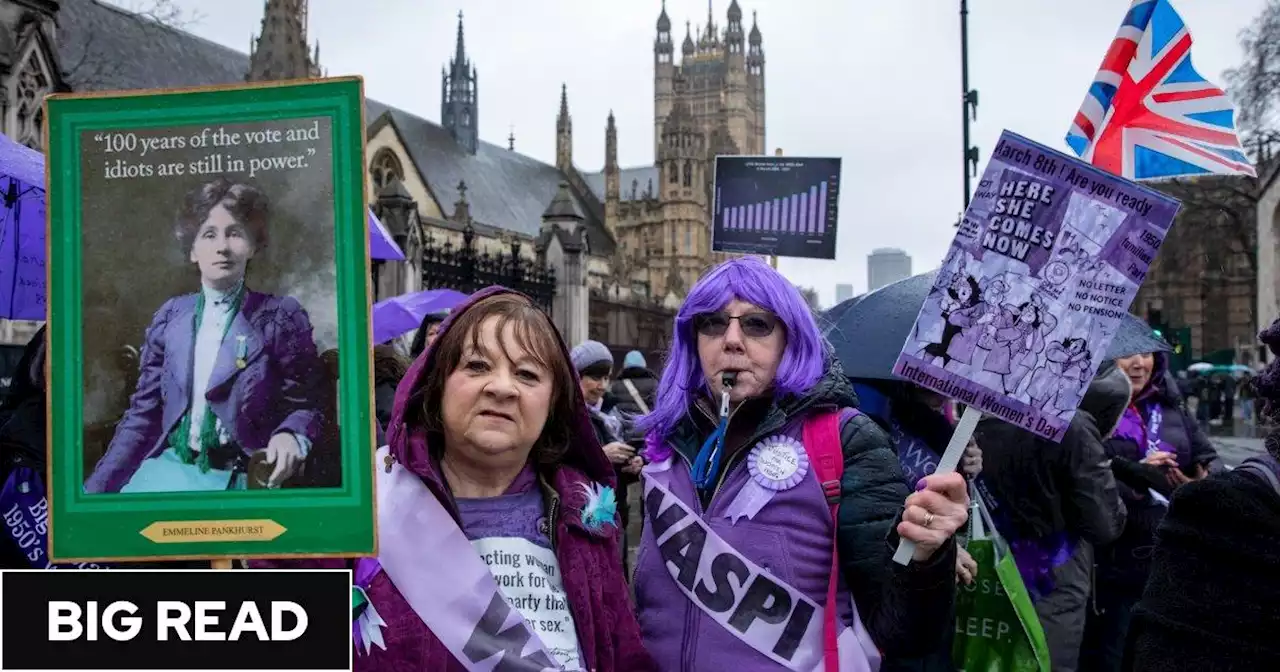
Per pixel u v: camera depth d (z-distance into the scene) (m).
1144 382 5.03
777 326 2.51
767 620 2.29
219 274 1.90
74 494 1.88
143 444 1.88
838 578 2.35
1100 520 3.79
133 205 1.90
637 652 2.16
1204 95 2.33
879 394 3.71
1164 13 2.37
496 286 2.16
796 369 2.44
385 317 6.40
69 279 1.90
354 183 1.88
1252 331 36.88
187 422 1.88
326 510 1.86
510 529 2.06
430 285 20.53
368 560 1.97
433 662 1.89
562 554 2.08
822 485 2.36
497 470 2.09
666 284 64.44
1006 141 2.21
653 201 75.50
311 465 1.86
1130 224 2.13
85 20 32.88
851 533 2.30
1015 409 2.15
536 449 2.20
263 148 1.89
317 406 1.87
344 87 1.88
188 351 1.89
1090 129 2.45
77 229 1.90
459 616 1.91
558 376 2.16
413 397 2.10
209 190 1.90
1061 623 3.92
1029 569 3.94
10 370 7.49
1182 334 39.62
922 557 2.07
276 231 1.89
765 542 2.34
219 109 1.89
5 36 13.62
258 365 1.88
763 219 5.14
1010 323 2.17
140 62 34.34
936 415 3.66
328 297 1.88
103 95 1.89
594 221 77.31
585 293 28.02
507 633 1.91
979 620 3.45
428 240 22.48
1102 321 2.14
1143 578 4.50
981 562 3.46
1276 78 27.17
